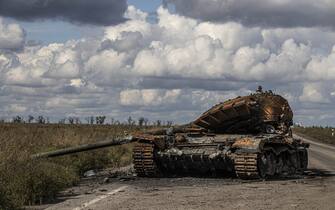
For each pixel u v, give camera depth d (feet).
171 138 67.46
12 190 41.11
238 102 69.10
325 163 88.89
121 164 85.71
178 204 40.06
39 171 47.44
